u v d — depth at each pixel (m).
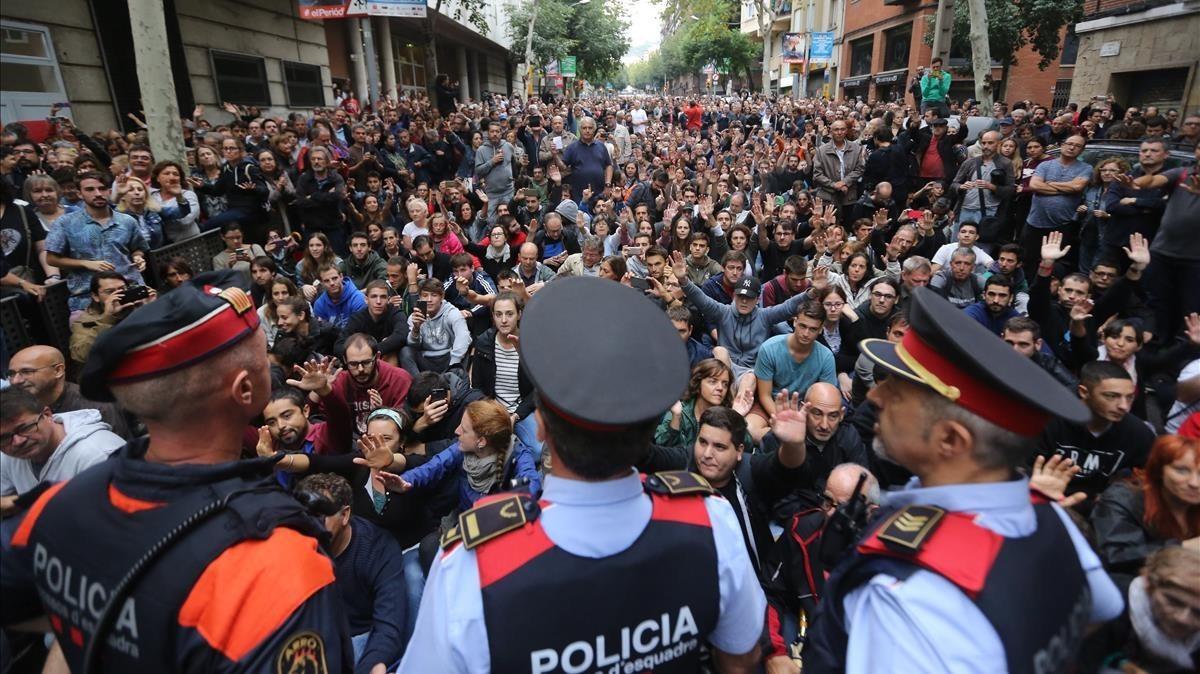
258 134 10.27
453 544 1.09
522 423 4.28
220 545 1.05
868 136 12.12
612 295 1.14
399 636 2.65
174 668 1.02
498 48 40.28
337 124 12.53
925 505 1.10
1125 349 3.91
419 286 5.69
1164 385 4.22
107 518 1.09
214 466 1.13
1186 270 5.43
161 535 1.04
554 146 12.89
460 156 13.16
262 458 1.21
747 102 29.00
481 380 5.20
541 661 1.02
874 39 28.47
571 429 1.04
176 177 6.14
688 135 21.52
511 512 1.09
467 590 1.04
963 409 1.06
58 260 4.82
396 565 2.79
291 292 5.23
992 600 0.96
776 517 3.02
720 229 7.80
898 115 13.81
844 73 33.16
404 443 3.77
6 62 8.56
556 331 1.08
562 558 1.04
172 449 1.17
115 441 2.73
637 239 7.41
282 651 1.02
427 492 3.37
